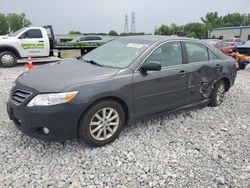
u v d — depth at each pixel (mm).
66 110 3090
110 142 3643
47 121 3057
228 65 5316
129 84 3598
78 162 3197
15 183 2777
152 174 3025
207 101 5117
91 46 14734
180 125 4414
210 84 5000
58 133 3143
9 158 3221
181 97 4414
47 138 3150
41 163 3146
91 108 3311
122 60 3943
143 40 4332
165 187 2824
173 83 4184
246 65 12781
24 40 11562
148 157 3367
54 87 3133
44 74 3580
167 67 4145
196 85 4637
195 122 4578
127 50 4152
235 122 4699
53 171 3006
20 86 3373
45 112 3033
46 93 3078
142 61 3832
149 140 3816
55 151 3412
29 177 2885
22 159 3213
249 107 5609
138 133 4016
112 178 2926
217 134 4152
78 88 3180
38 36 11945
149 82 3828
